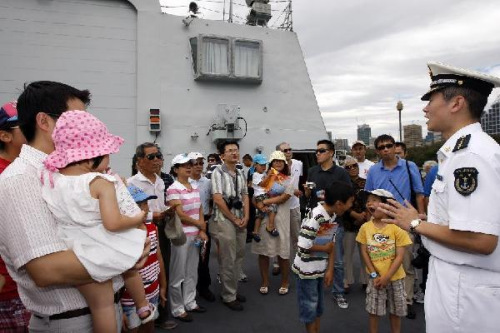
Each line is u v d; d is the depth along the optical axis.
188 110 8.60
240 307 4.46
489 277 1.76
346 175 4.95
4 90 7.47
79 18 8.02
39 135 1.63
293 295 4.94
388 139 4.37
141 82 8.28
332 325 4.03
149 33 8.41
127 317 2.66
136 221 1.55
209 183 5.09
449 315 1.82
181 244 3.86
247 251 7.29
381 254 3.42
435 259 1.95
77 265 1.40
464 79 1.89
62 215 1.44
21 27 7.64
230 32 9.15
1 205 1.46
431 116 2.03
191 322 4.15
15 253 1.43
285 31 9.73
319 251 3.24
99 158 1.55
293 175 5.83
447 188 1.87
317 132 9.78
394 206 2.06
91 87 8.02
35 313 1.56
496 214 1.64
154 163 3.88
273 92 9.44
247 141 9.05
